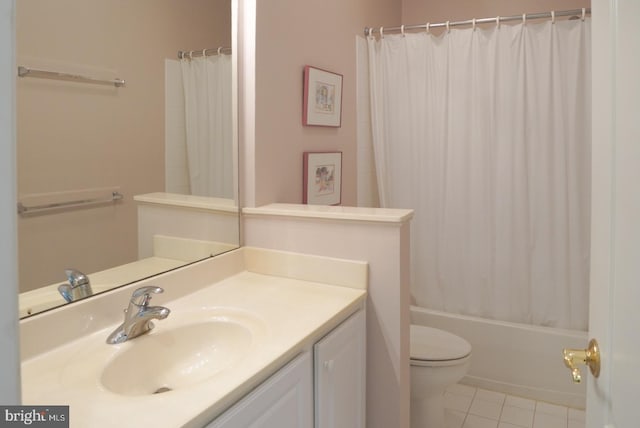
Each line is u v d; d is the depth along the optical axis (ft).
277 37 6.38
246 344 4.30
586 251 8.15
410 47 8.92
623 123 2.22
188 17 5.28
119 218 4.62
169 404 3.05
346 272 5.58
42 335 3.83
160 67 5.00
